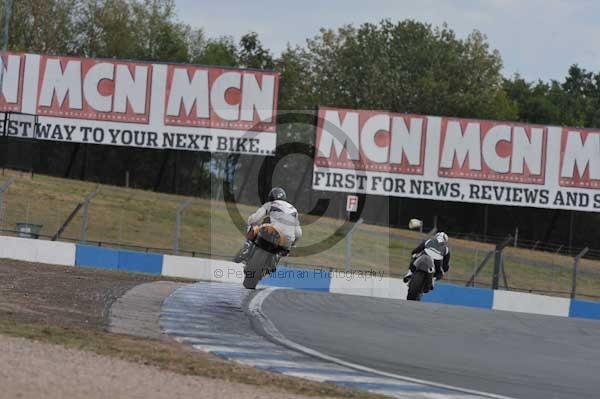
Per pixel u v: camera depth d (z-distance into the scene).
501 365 38.03
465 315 55.22
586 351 44.66
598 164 143.25
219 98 141.25
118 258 80.56
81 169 167.38
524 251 149.75
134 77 141.50
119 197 133.50
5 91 141.50
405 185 141.62
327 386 30.28
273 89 141.25
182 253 103.81
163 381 27.97
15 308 41.19
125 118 141.62
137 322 40.47
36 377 26.41
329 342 40.00
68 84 141.75
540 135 143.00
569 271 130.38
